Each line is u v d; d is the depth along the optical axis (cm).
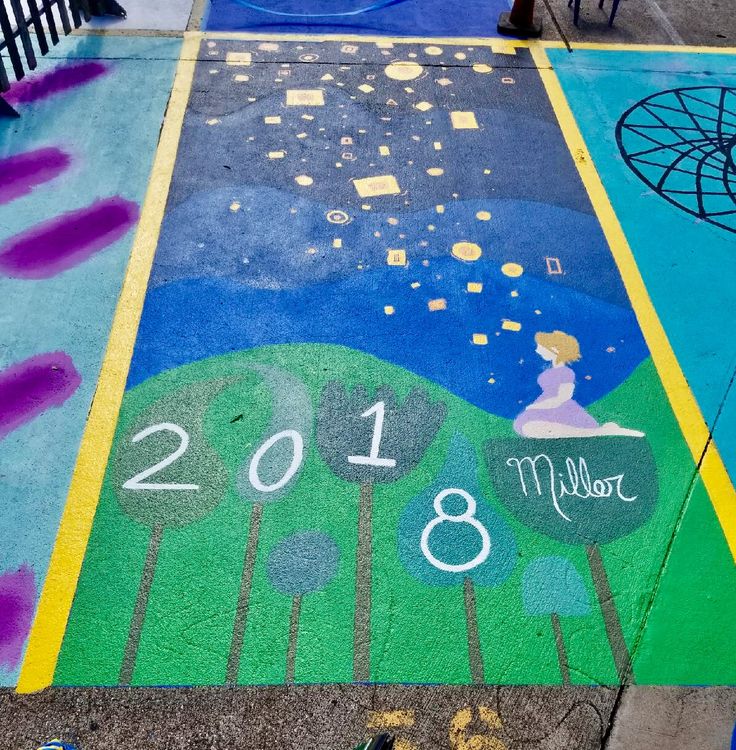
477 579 379
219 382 457
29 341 475
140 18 765
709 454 435
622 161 631
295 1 809
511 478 419
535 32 765
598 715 339
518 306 512
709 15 823
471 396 458
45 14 691
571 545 393
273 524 395
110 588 369
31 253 529
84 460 418
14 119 635
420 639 358
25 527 390
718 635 365
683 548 394
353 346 482
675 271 542
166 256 532
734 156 641
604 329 501
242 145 627
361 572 379
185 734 328
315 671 346
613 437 441
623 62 743
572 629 364
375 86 698
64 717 331
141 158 608
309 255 538
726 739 336
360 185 596
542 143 646
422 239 555
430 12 802
